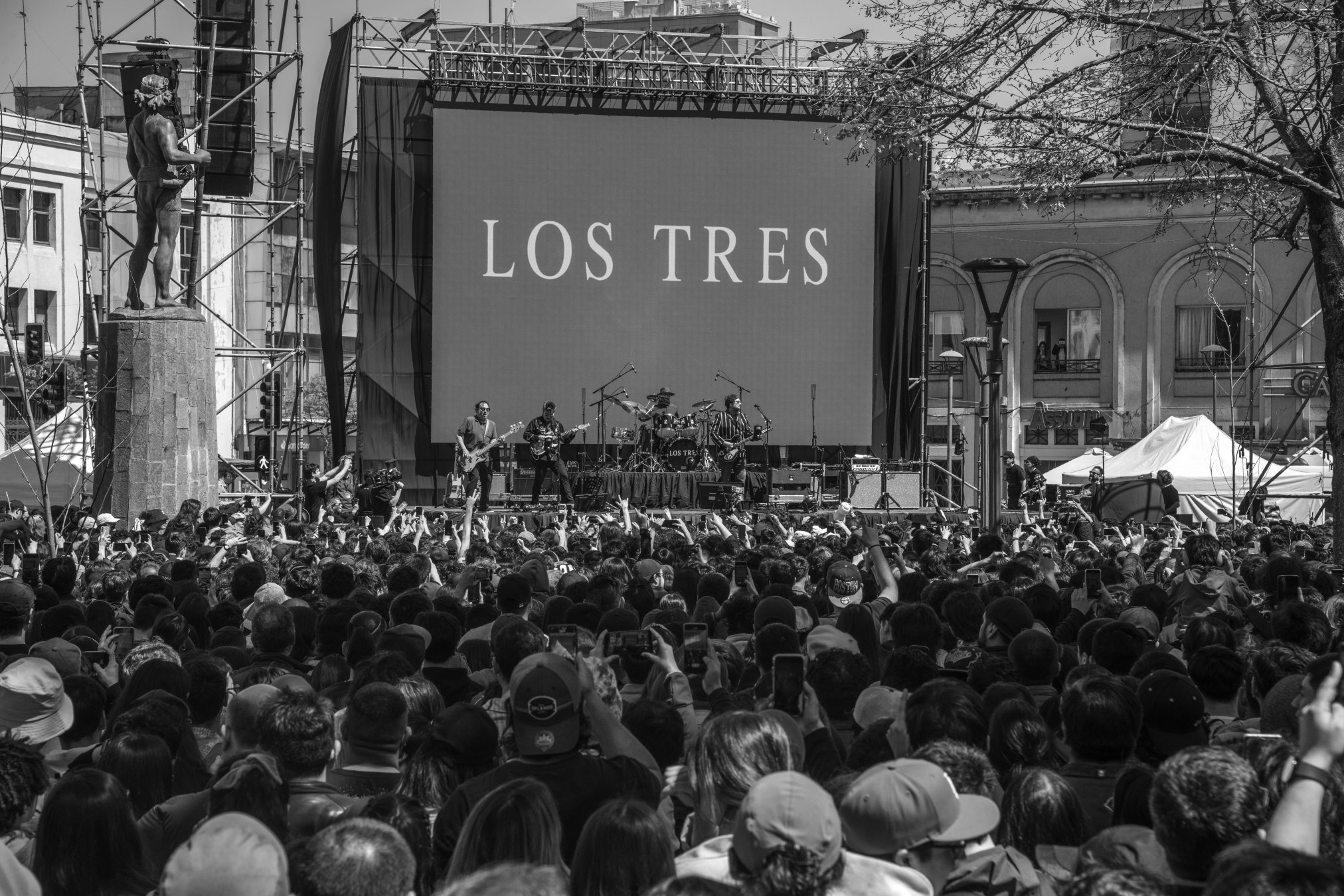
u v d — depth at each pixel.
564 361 34.03
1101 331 50.44
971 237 51.22
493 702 6.91
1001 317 18.86
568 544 17.66
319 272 33.41
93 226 45.62
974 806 4.27
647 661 7.01
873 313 35.09
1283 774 4.14
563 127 33.94
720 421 33.12
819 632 7.01
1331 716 3.61
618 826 4.16
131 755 5.46
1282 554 11.60
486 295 33.75
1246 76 14.29
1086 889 3.46
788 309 34.72
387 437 33.75
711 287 34.50
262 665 7.19
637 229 34.25
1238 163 14.03
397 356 33.84
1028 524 20.42
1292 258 48.03
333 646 8.29
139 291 25.59
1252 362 25.00
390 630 7.55
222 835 3.28
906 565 13.13
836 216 34.75
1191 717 5.56
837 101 15.60
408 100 33.88
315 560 12.87
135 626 9.12
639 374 34.28
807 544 15.57
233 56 29.72
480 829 4.25
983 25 14.67
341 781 5.60
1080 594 10.78
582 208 34.06
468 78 33.62
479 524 19.34
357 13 33.03
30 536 20.11
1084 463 38.59
